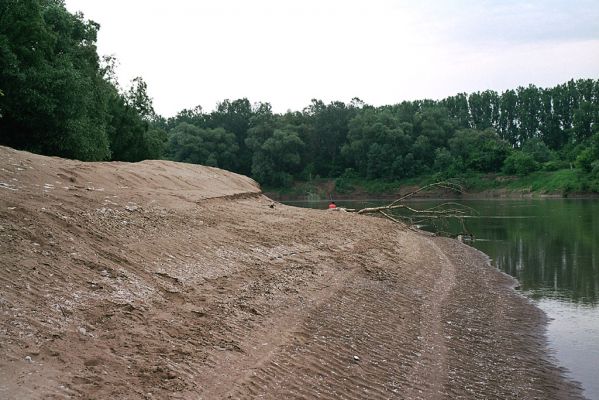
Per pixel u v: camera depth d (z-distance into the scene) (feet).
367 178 294.25
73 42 92.84
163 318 27.45
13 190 36.83
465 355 33.78
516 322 42.70
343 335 32.73
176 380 21.58
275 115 314.14
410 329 37.22
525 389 29.27
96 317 25.02
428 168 286.25
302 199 278.46
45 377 19.10
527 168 255.50
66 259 29.60
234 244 45.44
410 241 79.87
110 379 20.26
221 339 27.09
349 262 53.16
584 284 57.57
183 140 282.36
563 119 350.02
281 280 40.65
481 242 90.79
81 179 47.73
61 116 74.49
